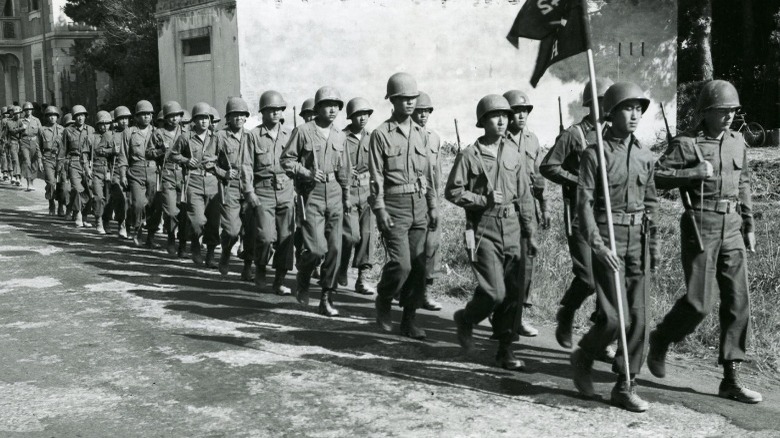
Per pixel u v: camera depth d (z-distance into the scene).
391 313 9.13
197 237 12.10
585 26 6.09
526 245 7.04
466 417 5.90
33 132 22.64
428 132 8.72
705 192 6.14
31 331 8.49
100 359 7.47
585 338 6.12
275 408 6.16
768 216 12.41
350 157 9.80
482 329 8.48
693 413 5.92
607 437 5.48
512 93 8.50
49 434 5.75
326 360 7.34
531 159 8.70
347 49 21.42
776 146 20.33
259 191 10.18
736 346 6.17
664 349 6.43
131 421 5.96
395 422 5.84
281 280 10.17
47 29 40.53
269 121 10.20
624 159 5.98
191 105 22.77
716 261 6.17
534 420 5.81
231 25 20.67
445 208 14.62
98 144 15.39
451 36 22.33
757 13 25.97
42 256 12.86
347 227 9.95
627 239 5.99
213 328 8.48
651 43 23.86
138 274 11.48
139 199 14.01
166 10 23.20
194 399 6.39
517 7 22.70
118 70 29.31
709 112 6.12
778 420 5.78
